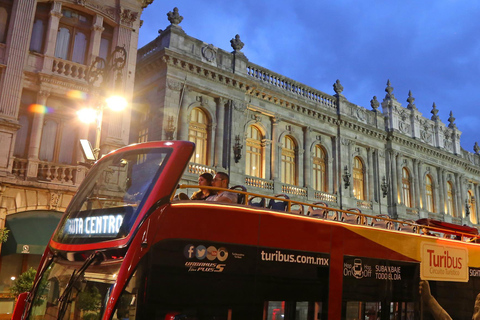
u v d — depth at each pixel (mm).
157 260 4867
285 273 5984
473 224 43719
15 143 17141
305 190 28906
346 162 32000
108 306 4438
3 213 15992
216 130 25312
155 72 24359
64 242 5715
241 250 5629
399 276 7676
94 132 18641
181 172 5422
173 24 24719
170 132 22703
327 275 6504
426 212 37500
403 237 8023
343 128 32344
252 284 5602
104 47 19578
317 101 31516
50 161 17703
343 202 30922
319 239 6578
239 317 5355
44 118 17781
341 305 6535
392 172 35375
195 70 24453
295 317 5945
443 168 40781
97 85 18547
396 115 36844
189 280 5043
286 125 29250
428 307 8000
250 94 27172
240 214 5773
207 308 5102
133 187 5695
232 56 26859
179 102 23781
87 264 5016
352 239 7066
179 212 5215
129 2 20078
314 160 30891
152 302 4691
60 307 4945
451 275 8734
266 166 27531
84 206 5965
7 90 16500
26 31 17266
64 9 18766
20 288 14320
